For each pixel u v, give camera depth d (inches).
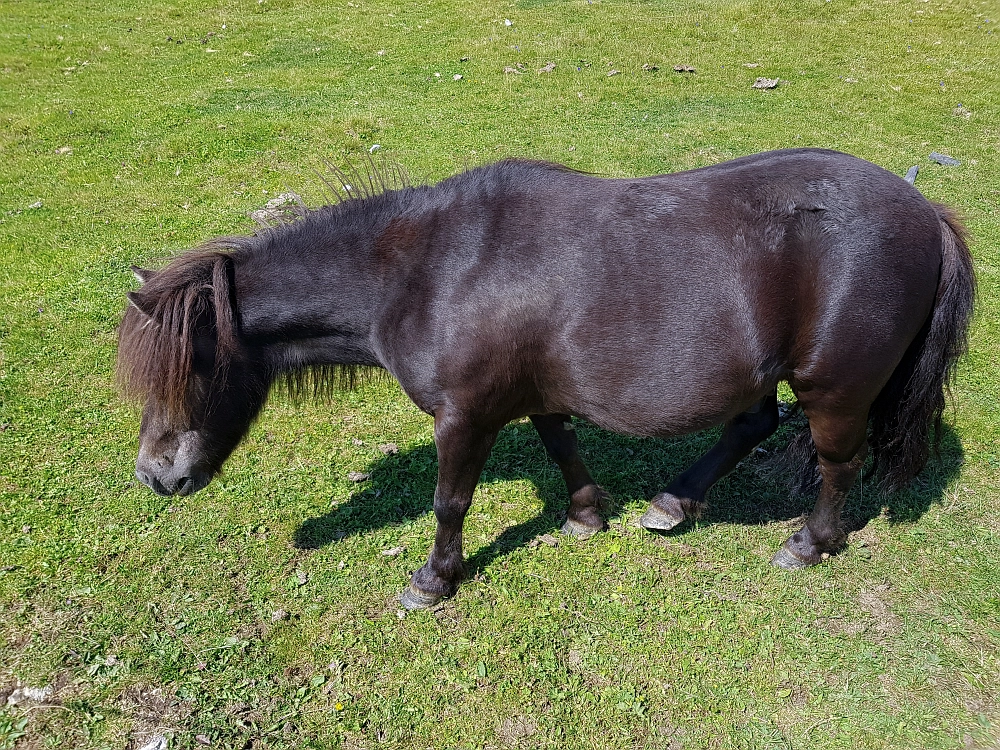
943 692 130.9
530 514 172.6
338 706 129.0
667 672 135.3
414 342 128.4
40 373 214.1
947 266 130.3
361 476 181.2
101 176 341.1
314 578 153.9
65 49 530.3
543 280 123.0
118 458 184.7
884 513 168.6
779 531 166.7
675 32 517.3
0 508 168.2
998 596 147.6
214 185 329.7
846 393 130.7
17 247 280.1
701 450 191.2
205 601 148.4
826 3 559.8
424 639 141.6
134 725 125.0
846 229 122.3
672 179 129.0
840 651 138.4
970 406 199.5
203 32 565.6
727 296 121.2
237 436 141.6
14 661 134.6
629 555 160.2
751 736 124.8
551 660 137.4
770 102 414.6
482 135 374.3
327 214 135.0
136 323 124.0
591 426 200.7
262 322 131.0
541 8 573.9
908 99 416.5
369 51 511.8
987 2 558.6
